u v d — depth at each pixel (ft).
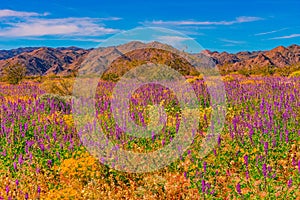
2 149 37.96
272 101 50.72
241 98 54.29
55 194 28.22
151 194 28.81
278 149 34.86
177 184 29.78
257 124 39.17
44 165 33.78
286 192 27.09
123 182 30.66
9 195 28.02
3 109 51.49
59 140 39.24
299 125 40.60
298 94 54.80
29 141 37.78
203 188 27.22
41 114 50.60
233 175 31.12
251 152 34.09
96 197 28.02
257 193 27.58
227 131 40.14
